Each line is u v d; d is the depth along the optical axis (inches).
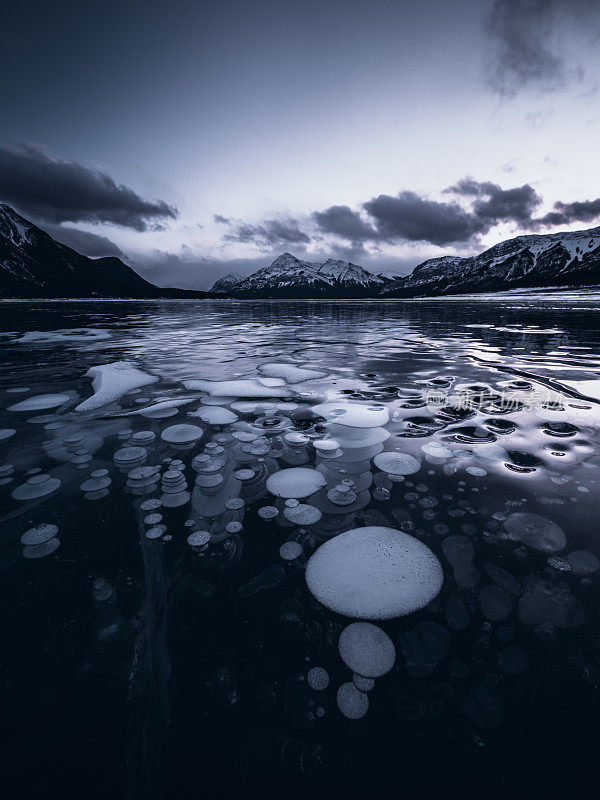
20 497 68.7
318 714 33.3
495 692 34.9
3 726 32.7
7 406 125.8
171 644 39.8
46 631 41.3
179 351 252.5
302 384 156.1
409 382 156.6
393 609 43.7
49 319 579.2
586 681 35.7
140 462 83.3
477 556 51.9
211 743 31.4
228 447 91.4
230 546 54.9
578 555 51.7
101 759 30.4
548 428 99.9
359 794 27.9
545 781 28.6
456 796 27.8
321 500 66.9
